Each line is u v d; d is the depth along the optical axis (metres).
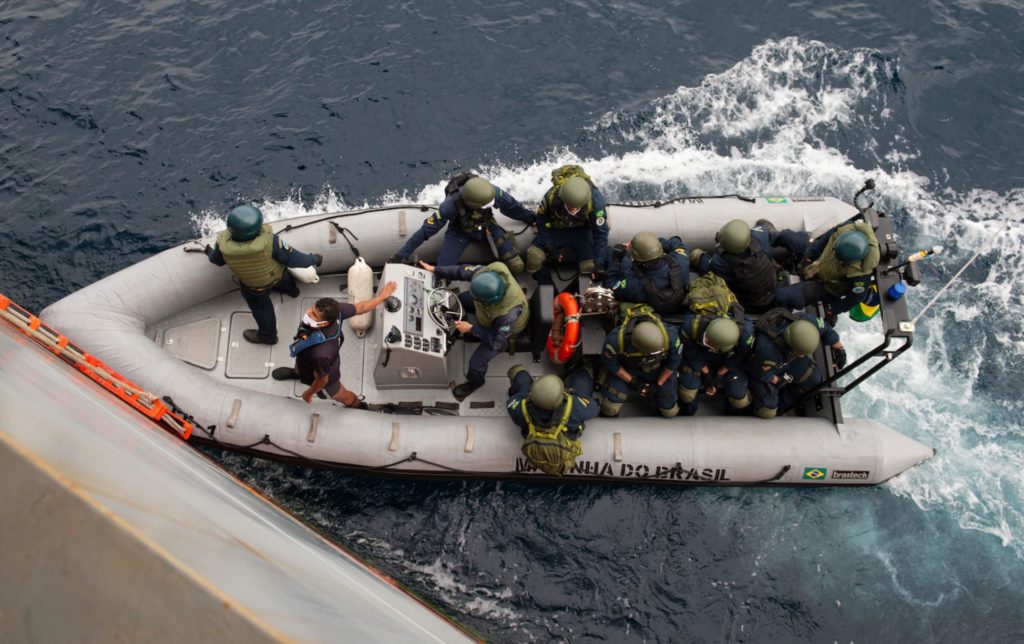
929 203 9.64
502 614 7.01
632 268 7.01
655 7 11.16
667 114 10.21
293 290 7.89
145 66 10.54
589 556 7.30
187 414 7.00
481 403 7.56
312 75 10.48
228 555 3.24
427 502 7.49
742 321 6.75
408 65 10.56
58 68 10.49
